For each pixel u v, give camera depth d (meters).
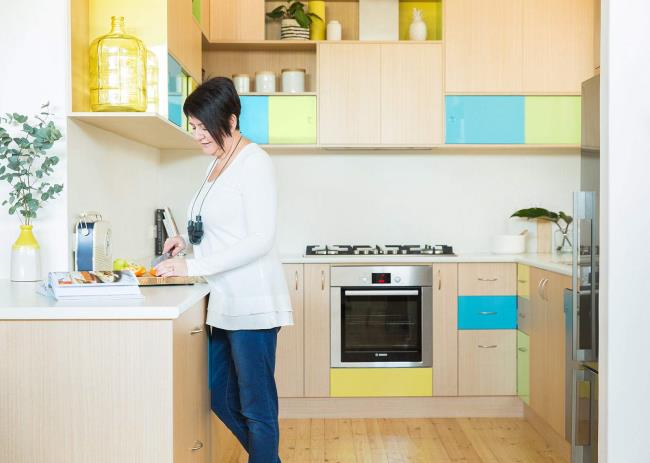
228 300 2.33
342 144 4.18
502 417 4.02
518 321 3.99
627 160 1.65
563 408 3.21
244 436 2.61
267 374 2.38
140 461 1.87
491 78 4.20
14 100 2.51
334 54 4.18
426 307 3.99
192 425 2.21
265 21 4.48
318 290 3.97
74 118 2.60
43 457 1.87
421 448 3.43
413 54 4.19
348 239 4.53
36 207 2.44
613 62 1.64
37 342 1.86
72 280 2.02
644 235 1.65
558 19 4.20
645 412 1.66
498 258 4.00
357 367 3.98
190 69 3.42
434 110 4.19
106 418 1.87
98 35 2.77
